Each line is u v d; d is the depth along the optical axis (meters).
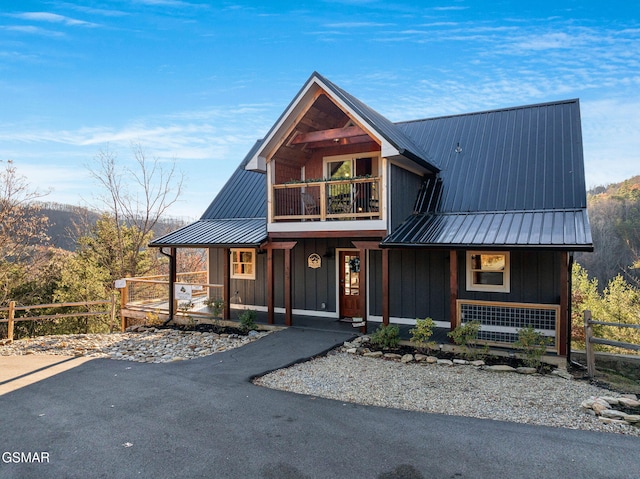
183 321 14.02
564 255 8.81
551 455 4.75
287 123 11.96
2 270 20.27
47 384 7.65
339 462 4.62
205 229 14.90
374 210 11.91
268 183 12.62
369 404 6.56
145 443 5.12
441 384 7.57
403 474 4.36
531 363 8.61
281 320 13.38
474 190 12.34
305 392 7.15
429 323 9.73
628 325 8.00
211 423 5.73
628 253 37.47
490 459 4.66
